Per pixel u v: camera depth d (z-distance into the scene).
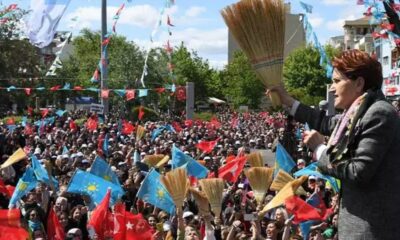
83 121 46.09
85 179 12.81
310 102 73.62
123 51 50.44
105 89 34.84
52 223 11.29
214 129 40.81
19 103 59.34
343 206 2.88
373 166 2.71
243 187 14.98
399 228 2.75
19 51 56.59
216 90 94.19
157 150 23.39
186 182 10.68
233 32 3.37
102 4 35.12
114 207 11.77
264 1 3.29
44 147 27.22
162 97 51.97
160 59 51.81
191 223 11.34
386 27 16.86
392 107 2.82
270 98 3.40
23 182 13.02
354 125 2.83
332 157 2.87
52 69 32.38
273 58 3.34
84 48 60.78
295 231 11.08
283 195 9.51
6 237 7.52
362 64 2.92
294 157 15.73
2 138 25.08
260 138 33.84
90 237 12.07
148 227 10.60
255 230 10.25
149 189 12.65
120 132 33.25
